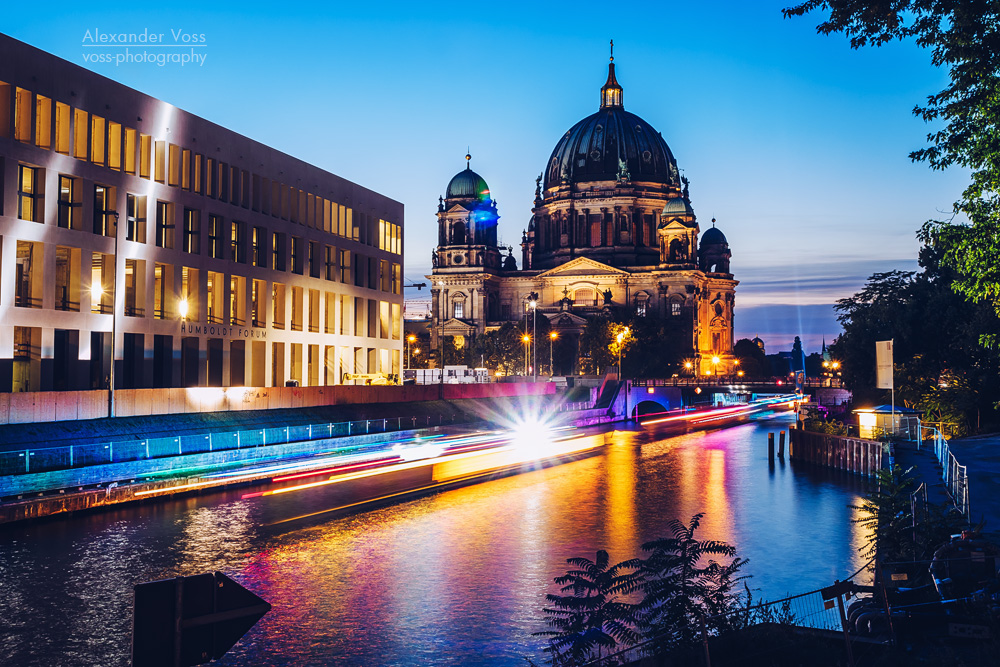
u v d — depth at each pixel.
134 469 54.72
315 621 34.88
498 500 60.91
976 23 21.88
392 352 114.06
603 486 68.75
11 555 42.22
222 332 80.94
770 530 51.75
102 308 69.12
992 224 27.03
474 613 35.81
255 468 62.47
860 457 72.94
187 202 76.62
